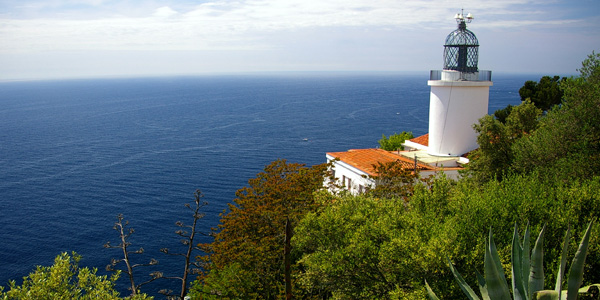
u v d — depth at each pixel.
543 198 19.27
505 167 26.33
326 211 20.11
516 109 29.58
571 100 24.44
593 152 22.98
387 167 27.84
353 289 18.47
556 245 17.78
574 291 10.55
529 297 11.72
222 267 26.38
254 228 26.86
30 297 13.72
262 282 25.28
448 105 36.97
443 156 37.72
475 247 16.92
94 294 14.88
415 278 16.88
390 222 18.44
